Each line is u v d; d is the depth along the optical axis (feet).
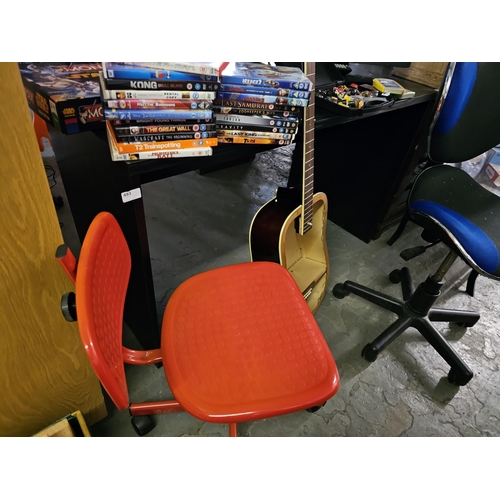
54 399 2.97
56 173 7.03
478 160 6.75
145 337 4.05
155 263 5.49
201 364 2.60
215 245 5.97
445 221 3.45
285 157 8.84
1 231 1.90
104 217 2.13
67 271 1.90
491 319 5.27
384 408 4.08
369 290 5.02
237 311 2.98
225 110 2.85
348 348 4.66
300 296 3.16
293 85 2.89
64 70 3.04
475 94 3.65
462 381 4.25
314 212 4.39
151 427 3.59
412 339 4.85
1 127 1.64
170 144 2.60
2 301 2.14
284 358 2.70
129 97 2.30
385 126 5.27
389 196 5.72
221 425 3.76
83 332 1.60
